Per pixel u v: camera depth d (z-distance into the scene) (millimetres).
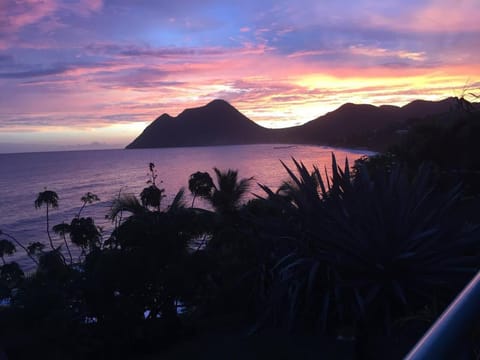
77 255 43250
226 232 14570
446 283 8367
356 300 9031
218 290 14531
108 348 11875
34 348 10820
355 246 8812
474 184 16797
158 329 12359
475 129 17438
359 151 153875
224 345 11086
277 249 11414
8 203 103938
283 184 13648
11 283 14703
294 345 9938
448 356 1091
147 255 12109
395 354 8008
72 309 11914
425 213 9062
